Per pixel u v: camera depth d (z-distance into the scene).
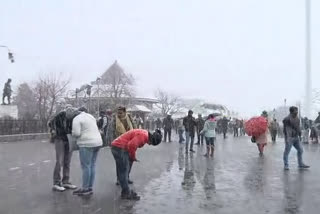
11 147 22.66
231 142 30.23
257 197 8.83
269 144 27.73
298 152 13.91
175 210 7.61
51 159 16.22
